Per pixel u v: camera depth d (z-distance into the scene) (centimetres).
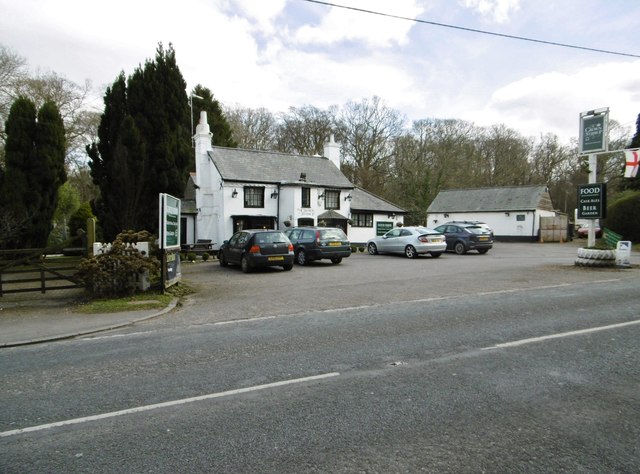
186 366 513
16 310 862
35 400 421
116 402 412
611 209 3038
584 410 383
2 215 1600
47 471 296
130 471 295
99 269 966
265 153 3139
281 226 2880
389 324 703
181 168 1902
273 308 859
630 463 300
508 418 368
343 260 1941
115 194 1775
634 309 802
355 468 295
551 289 1045
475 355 539
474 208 4278
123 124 1714
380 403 400
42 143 1753
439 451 316
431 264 1730
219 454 315
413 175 5016
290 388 439
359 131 4962
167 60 1866
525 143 5819
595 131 1492
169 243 1087
